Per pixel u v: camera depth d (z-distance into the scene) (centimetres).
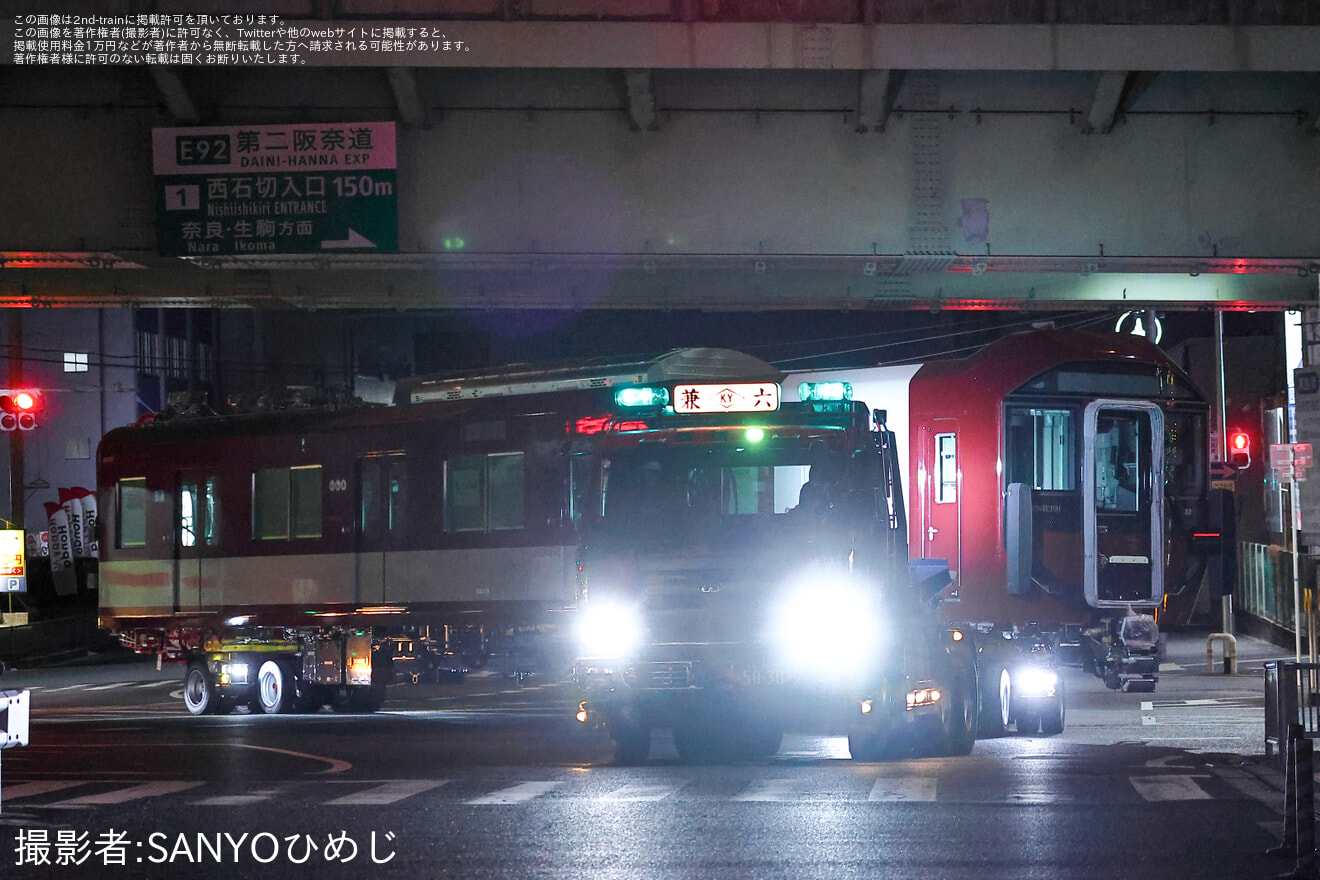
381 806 3092
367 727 5569
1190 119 5447
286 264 5631
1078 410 5156
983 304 6281
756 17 5038
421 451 5934
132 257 5534
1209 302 6147
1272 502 11419
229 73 5391
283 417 6500
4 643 12306
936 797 3122
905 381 5581
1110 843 2528
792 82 5344
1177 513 5281
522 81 5381
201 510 6775
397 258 5512
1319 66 5047
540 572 5538
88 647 13150
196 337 15612
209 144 5428
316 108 5447
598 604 4003
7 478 14275
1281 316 11162
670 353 5331
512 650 5684
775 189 5403
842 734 5284
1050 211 5419
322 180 5412
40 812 3064
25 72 5462
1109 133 5425
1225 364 12138
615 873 2303
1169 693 6869
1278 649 9788
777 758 4266
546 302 6316
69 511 14188
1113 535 5128
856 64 5003
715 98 5378
